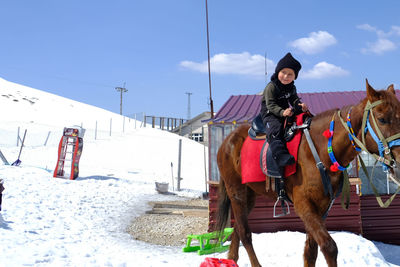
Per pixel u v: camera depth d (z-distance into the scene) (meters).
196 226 9.80
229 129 8.67
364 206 9.55
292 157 3.62
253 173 4.21
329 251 3.27
